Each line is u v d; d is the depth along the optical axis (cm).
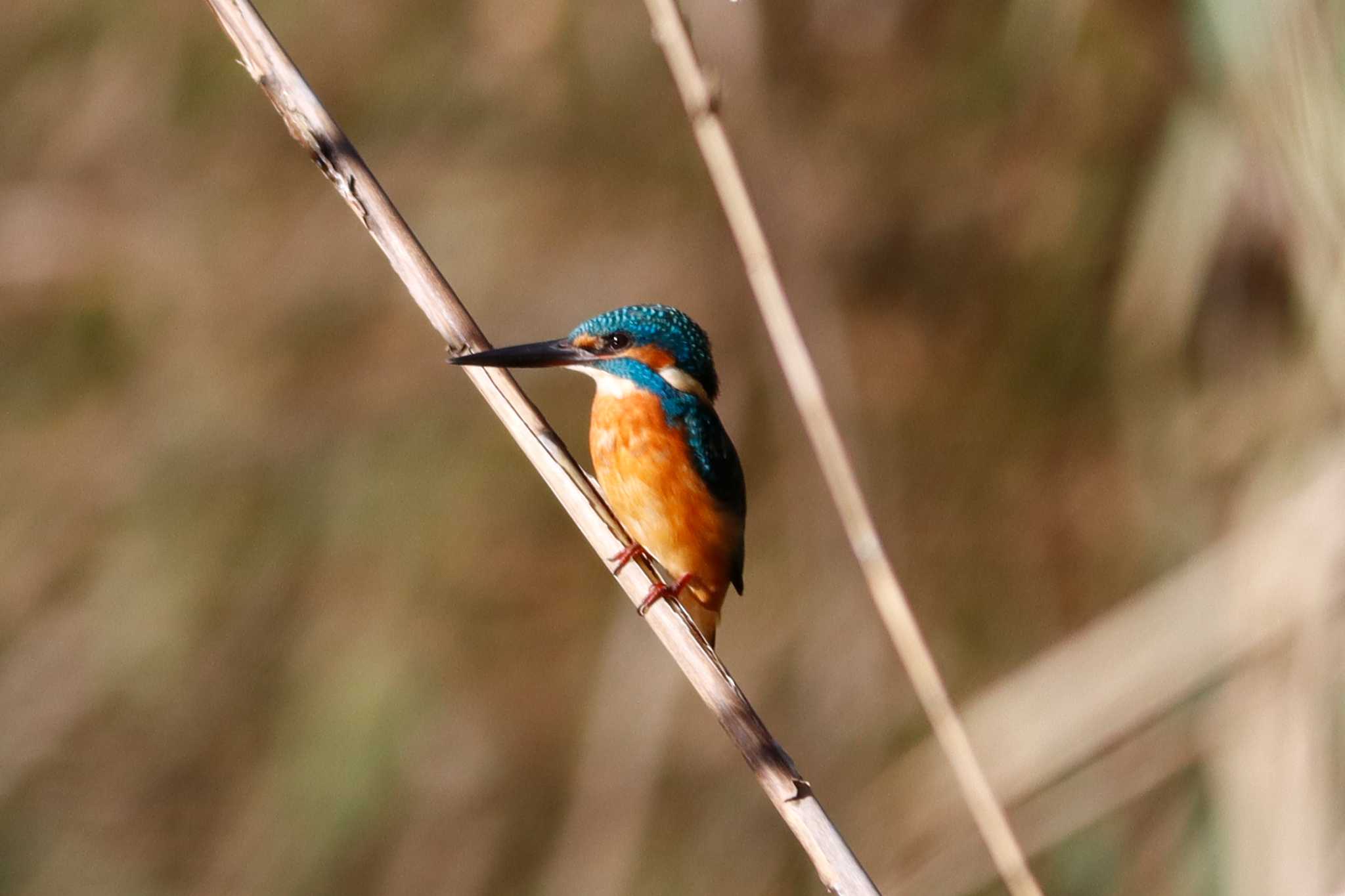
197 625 1318
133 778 1309
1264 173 905
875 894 435
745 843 1216
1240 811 744
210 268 1395
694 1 1266
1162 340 1099
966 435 1267
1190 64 1061
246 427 1350
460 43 1387
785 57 1291
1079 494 1234
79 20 1469
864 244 1284
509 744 1283
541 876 1230
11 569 1345
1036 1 1196
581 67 1351
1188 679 772
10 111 1450
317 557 1321
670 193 1325
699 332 637
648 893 1200
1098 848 998
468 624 1306
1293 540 761
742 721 466
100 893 1278
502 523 1318
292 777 1270
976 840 973
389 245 501
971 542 1244
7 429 1374
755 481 1262
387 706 1277
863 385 1288
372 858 1253
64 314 1404
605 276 1318
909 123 1283
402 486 1323
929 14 1279
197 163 1429
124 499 1353
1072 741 792
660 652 1262
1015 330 1267
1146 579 1127
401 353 1353
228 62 1436
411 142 1380
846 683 1212
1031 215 1257
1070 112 1222
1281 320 1068
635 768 1230
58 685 1330
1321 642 741
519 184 1355
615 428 616
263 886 1250
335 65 1399
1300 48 716
